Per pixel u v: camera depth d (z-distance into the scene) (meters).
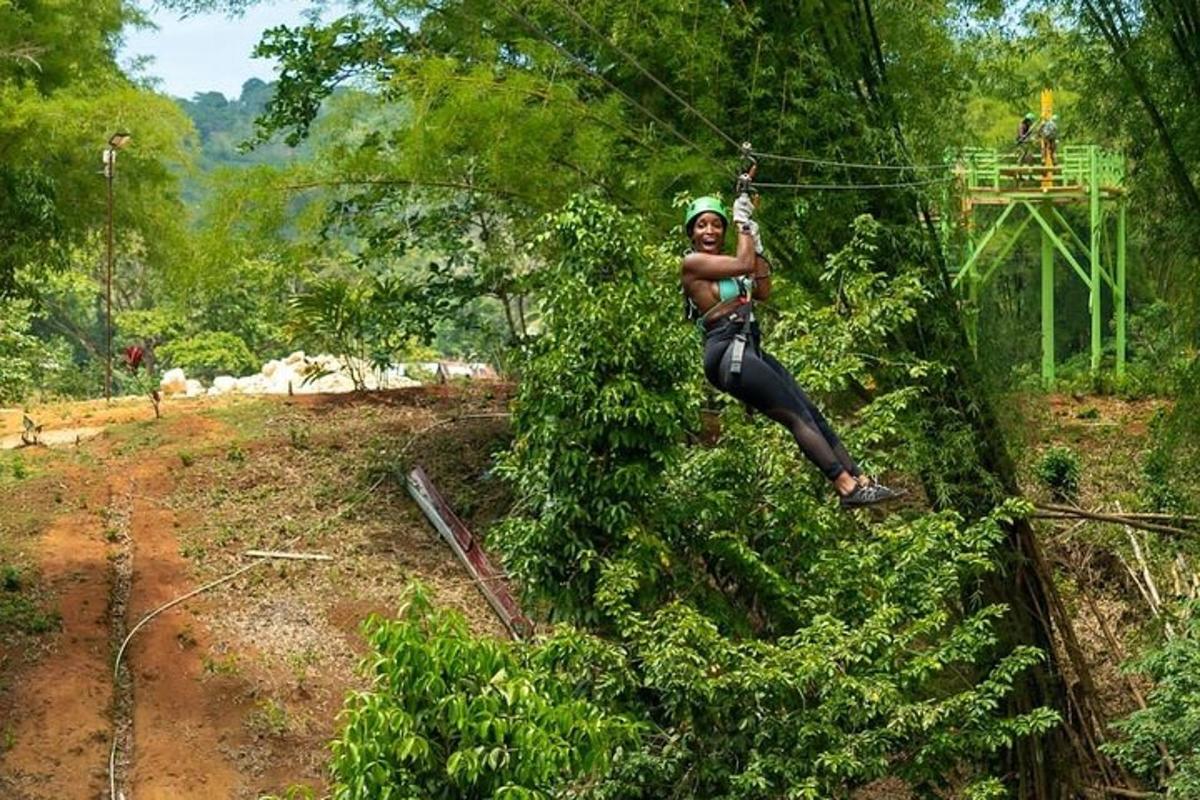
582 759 7.77
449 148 13.91
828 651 8.98
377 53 15.51
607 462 9.42
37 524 15.66
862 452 10.38
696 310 8.28
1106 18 13.17
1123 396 20.47
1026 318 23.19
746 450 10.16
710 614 9.60
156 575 14.83
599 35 10.66
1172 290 14.89
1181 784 10.64
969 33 13.36
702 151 11.22
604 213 9.52
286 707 13.24
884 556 10.26
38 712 12.68
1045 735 12.57
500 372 21.38
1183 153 13.31
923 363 11.15
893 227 12.42
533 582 9.52
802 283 12.84
